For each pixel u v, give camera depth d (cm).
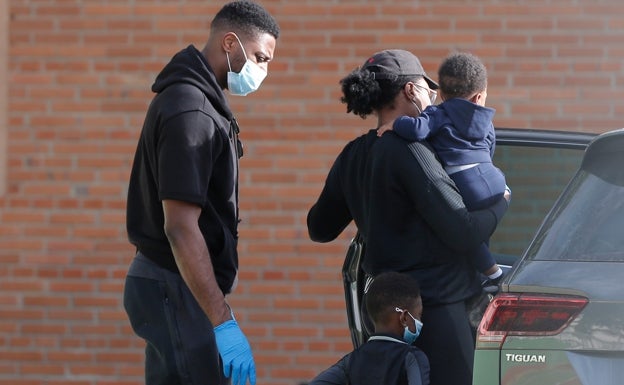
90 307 2784
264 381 2759
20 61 2792
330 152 2748
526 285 1361
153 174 1611
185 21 2767
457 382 1611
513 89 2722
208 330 1630
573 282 1334
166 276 1634
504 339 1362
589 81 2714
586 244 1361
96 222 2783
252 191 2759
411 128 1588
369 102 1666
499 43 2722
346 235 2747
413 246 1616
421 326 1599
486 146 1648
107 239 2784
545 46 2717
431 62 2731
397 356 1576
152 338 1639
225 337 1573
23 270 2795
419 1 2734
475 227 1584
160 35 2769
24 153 2794
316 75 2747
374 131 1681
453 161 1614
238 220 1723
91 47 2783
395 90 1662
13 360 2800
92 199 2780
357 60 2741
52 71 2786
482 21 2723
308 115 2748
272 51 1691
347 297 1916
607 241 1352
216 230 1638
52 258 2791
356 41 2741
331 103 2745
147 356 1681
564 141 1972
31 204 2792
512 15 2720
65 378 2794
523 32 2719
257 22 1661
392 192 1608
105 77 2781
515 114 2725
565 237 1380
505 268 1870
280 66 2752
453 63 1650
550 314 1338
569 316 1327
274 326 2761
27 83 2791
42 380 2798
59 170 2786
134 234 1667
